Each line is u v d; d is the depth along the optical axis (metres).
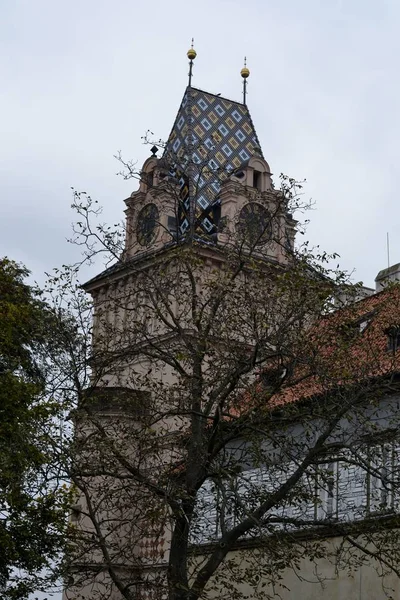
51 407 36.66
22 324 40.88
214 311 35.31
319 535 37.22
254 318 34.06
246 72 79.88
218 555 33.12
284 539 33.09
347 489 40.16
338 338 34.25
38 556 36.19
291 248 38.47
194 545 34.81
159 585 32.81
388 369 35.72
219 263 63.59
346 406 33.03
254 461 33.94
